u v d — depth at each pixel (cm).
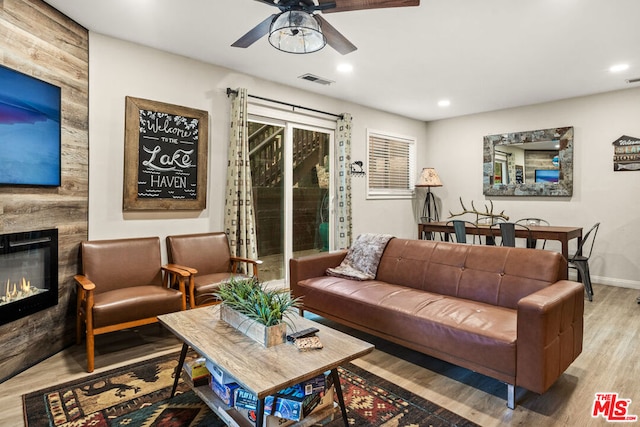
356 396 215
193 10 272
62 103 277
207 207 384
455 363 221
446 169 641
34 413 196
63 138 279
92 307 245
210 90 383
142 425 187
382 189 593
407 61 372
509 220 566
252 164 432
